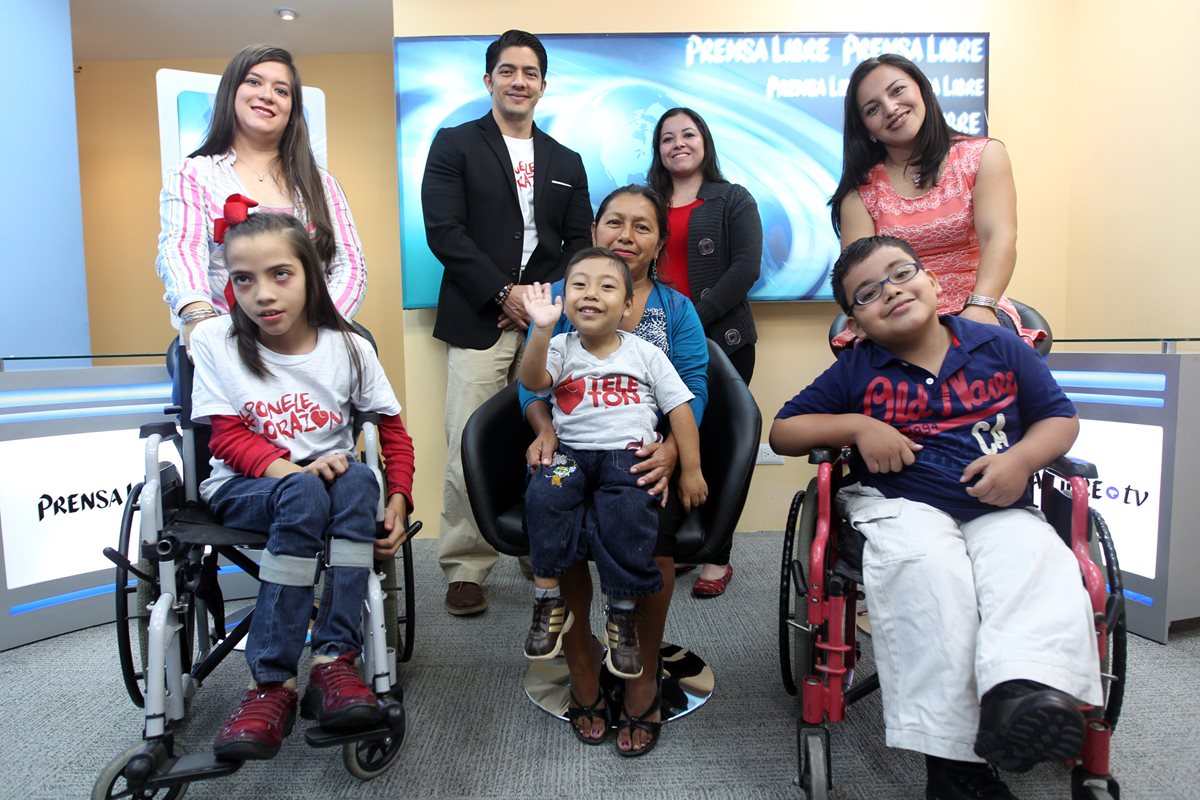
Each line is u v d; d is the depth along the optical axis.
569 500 1.39
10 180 2.74
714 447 1.57
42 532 2.07
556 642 1.37
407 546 1.83
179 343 1.68
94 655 1.98
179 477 1.54
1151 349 2.13
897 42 2.86
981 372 1.36
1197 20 2.37
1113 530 2.02
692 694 1.69
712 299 2.32
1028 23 2.95
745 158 2.89
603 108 2.86
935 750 1.08
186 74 2.30
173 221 1.68
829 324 2.98
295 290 1.41
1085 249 2.91
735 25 2.90
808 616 1.27
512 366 2.46
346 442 1.56
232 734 1.11
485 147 2.34
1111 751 1.43
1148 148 2.58
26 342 2.82
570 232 2.47
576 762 1.44
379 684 1.30
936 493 1.31
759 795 1.33
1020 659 1.02
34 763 1.45
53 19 2.96
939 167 1.75
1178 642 1.92
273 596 1.24
